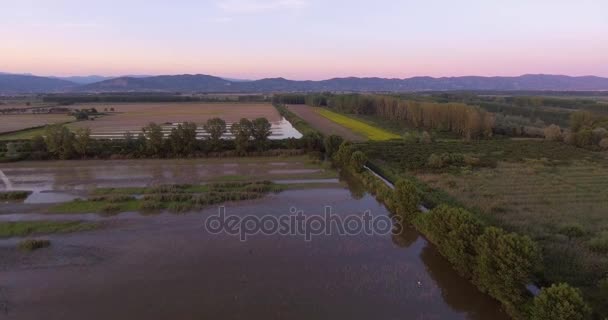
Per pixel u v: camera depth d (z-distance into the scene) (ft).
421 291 64.44
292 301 61.16
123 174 139.64
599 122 211.61
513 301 54.19
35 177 135.54
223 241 83.20
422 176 131.75
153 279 67.56
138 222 93.50
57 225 91.30
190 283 66.18
